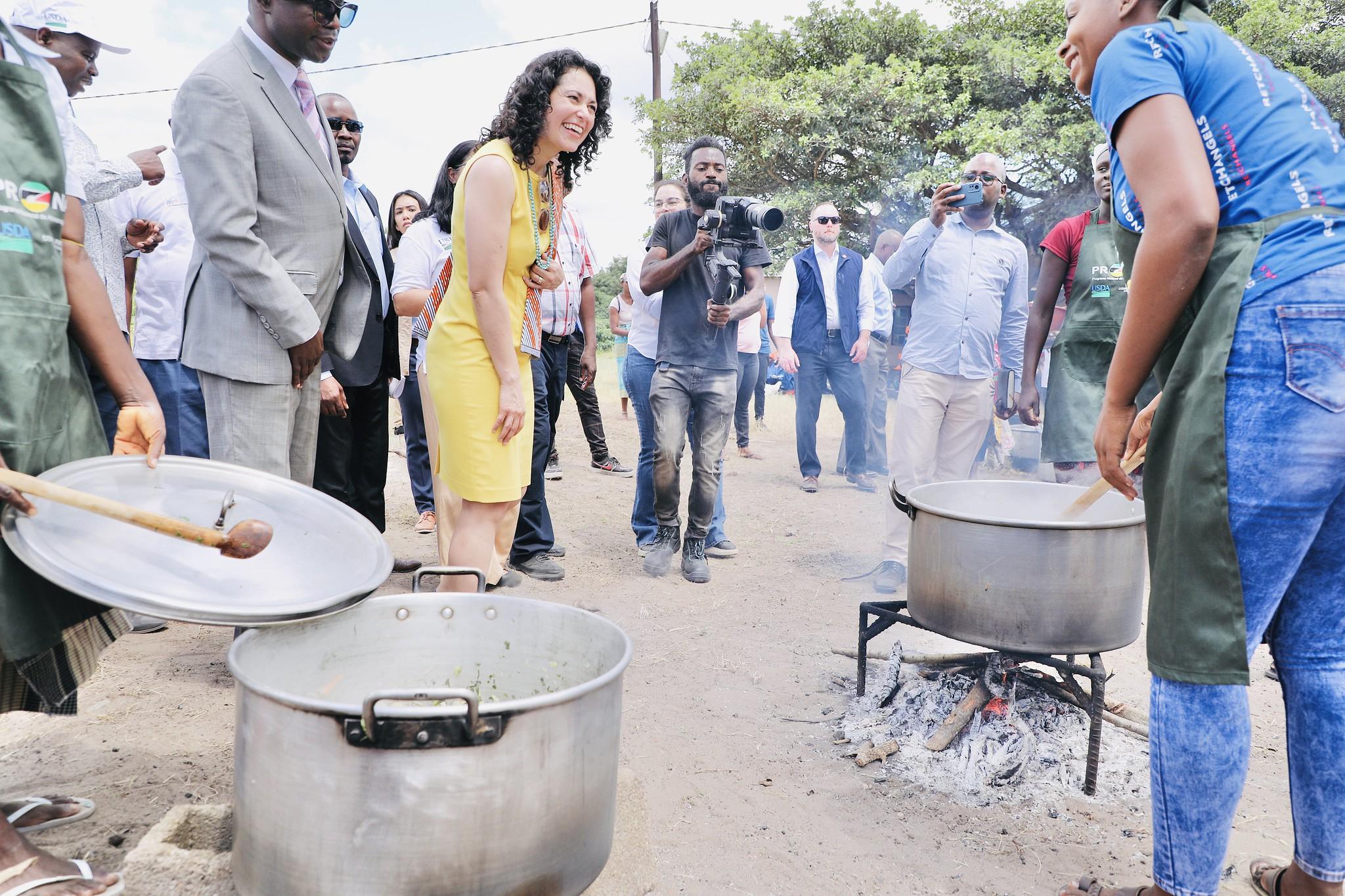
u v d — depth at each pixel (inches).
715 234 180.2
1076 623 101.3
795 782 108.6
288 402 117.4
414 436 225.6
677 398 191.8
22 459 69.0
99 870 70.2
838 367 290.4
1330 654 74.9
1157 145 67.3
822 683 139.0
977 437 183.8
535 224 116.2
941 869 91.3
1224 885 87.7
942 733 114.0
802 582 195.3
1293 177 67.2
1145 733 117.2
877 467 312.8
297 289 113.1
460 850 56.4
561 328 212.5
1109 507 117.5
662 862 91.2
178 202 156.0
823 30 932.0
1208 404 68.4
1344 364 65.1
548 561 197.6
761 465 358.0
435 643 81.2
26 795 95.5
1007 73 773.3
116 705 120.1
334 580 72.9
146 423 80.5
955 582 105.1
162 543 70.2
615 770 65.9
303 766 56.4
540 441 195.2
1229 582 68.7
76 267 77.9
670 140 984.9
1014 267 184.4
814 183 858.1
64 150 77.2
